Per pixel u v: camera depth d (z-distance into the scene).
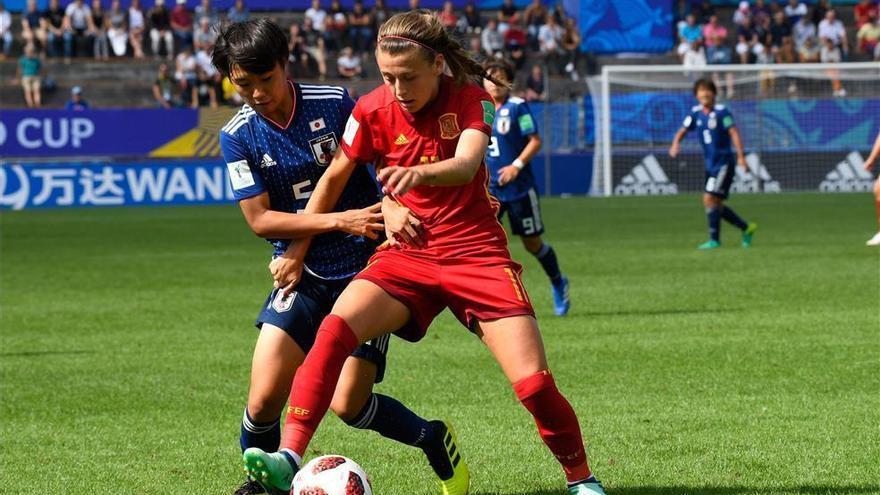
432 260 7.34
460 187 7.32
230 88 51.72
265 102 7.64
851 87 53.88
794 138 51.84
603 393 11.82
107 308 19.52
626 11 57.62
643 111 52.41
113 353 15.01
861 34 58.84
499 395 11.91
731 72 53.84
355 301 7.27
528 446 9.70
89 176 48.44
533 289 21.19
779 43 57.84
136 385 12.84
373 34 55.78
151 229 37.31
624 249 28.55
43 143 48.50
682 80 53.50
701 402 11.27
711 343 14.73
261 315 8.14
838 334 15.22
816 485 8.23
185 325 17.48
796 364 13.17
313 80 51.97
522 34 54.84
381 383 12.55
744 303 18.48
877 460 8.90
